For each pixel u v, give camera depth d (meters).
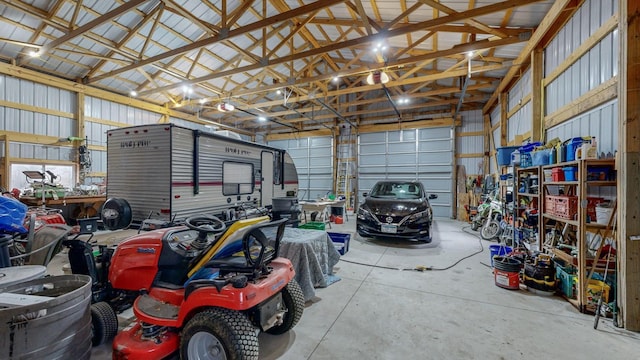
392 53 7.41
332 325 2.63
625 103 2.58
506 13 4.92
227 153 5.58
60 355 1.63
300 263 3.21
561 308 2.98
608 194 3.22
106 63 7.55
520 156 4.46
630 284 2.53
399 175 11.52
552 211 3.52
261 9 6.63
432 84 9.84
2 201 2.24
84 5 5.72
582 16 3.85
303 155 13.64
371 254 5.12
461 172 10.43
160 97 9.88
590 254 3.10
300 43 8.17
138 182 4.60
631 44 2.54
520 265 3.50
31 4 5.46
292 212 5.52
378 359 2.12
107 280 2.57
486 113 9.96
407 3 5.32
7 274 1.93
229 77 9.46
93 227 6.04
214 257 2.11
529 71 6.09
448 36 6.34
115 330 2.31
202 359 1.92
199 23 5.24
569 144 3.17
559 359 2.13
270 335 2.46
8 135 6.47
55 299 1.60
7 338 1.44
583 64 3.82
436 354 2.19
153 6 6.11
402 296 3.29
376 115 11.92
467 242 6.15
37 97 7.07
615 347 2.28
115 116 8.84
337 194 12.34
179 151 4.50
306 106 12.69
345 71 6.86
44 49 5.72
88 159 7.94
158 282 2.24
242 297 1.78
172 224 3.96
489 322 2.68
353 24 6.35
